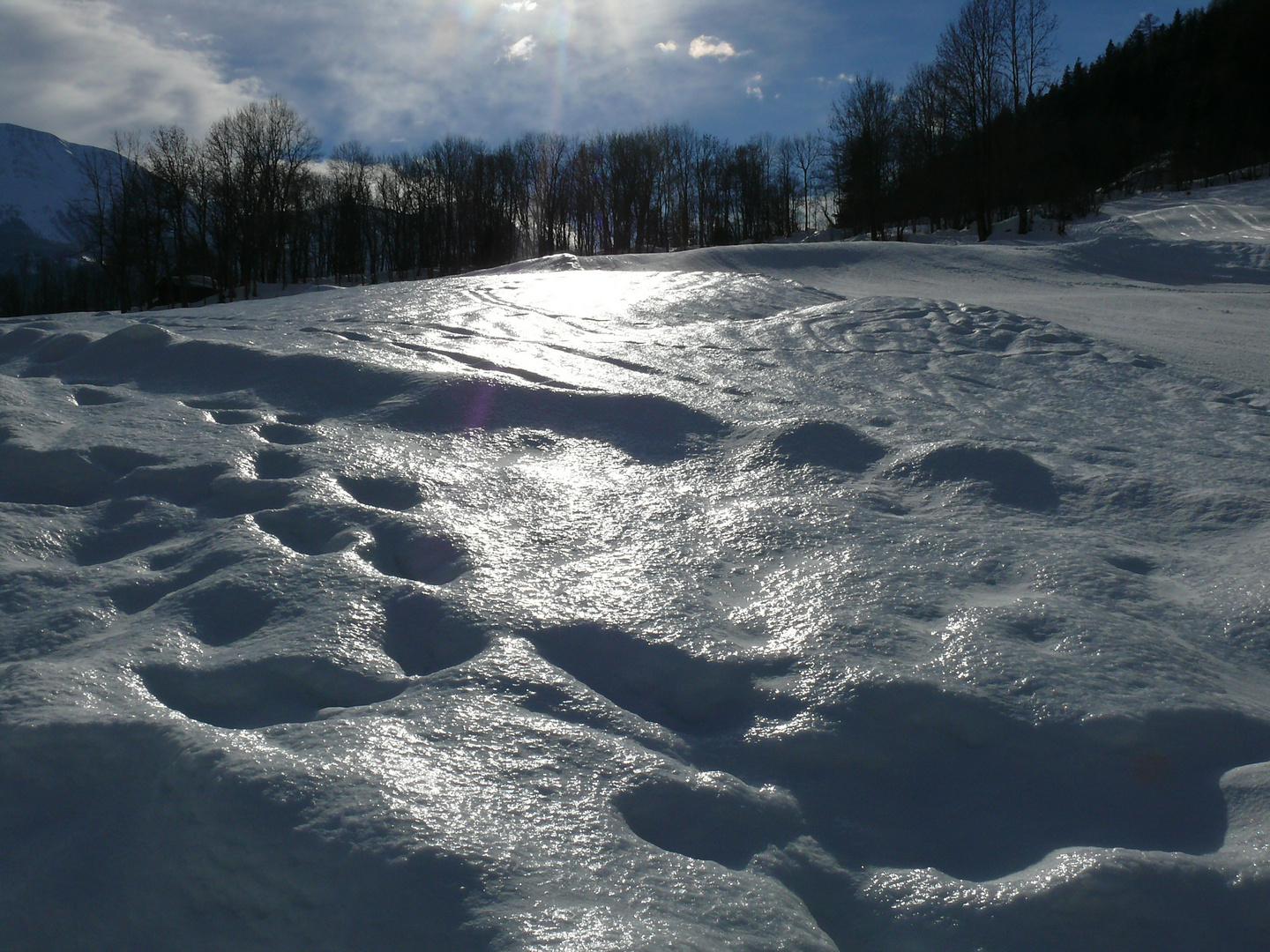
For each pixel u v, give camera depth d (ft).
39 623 8.87
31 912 5.79
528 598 9.44
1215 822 6.51
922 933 5.70
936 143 156.56
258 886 5.59
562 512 12.36
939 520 12.22
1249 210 105.50
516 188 203.72
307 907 5.42
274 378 18.11
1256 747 7.22
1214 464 15.24
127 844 6.09
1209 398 20.79
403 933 5.15
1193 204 116.16
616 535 11.58
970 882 6.00
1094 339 27.91
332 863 5.55
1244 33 198.18
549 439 15.66
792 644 8.62
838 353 25.79
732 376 22.34
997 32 126.11
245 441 14.37
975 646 8.41
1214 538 11.93
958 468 14.07
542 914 5.15
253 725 7.38
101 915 5.75
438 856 5.54
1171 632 9.12
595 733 7.14
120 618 9.15
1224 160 161.38
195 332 25.57
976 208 127.75
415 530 11.04
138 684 7.64
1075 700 7.57
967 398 20.71
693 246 219.20
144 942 5.60
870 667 8.08
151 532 11.38
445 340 24.98
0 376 17.11
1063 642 8.59
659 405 17.04
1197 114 193.67
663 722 7.73
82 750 6.66
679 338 27.73
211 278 156.87
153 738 6.67
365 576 9.64
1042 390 21.59
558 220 207.00
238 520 11.22
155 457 13.62
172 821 6.08
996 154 126.21
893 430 17.02
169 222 151.74
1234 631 9.22
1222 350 31.30
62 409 15.89
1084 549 11.15
